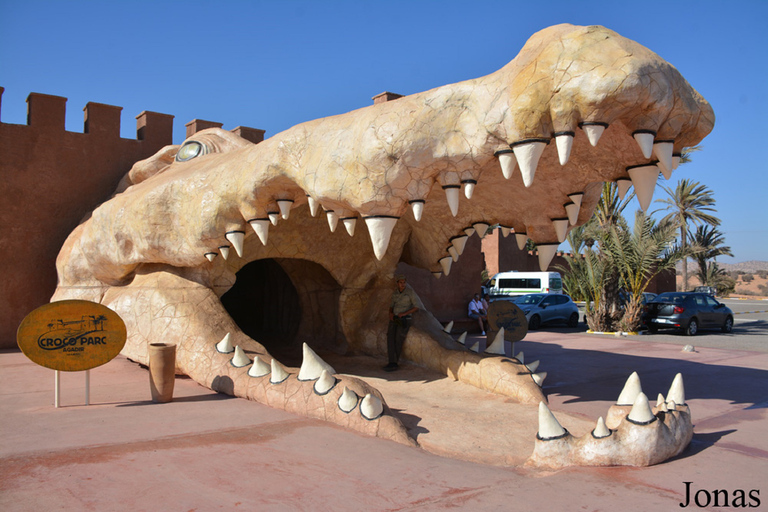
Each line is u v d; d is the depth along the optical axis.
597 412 5.85
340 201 5.20
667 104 4.10
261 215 6.07
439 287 14.48
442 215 6.98
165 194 6.98
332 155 5.18
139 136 12.05
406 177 4.86
